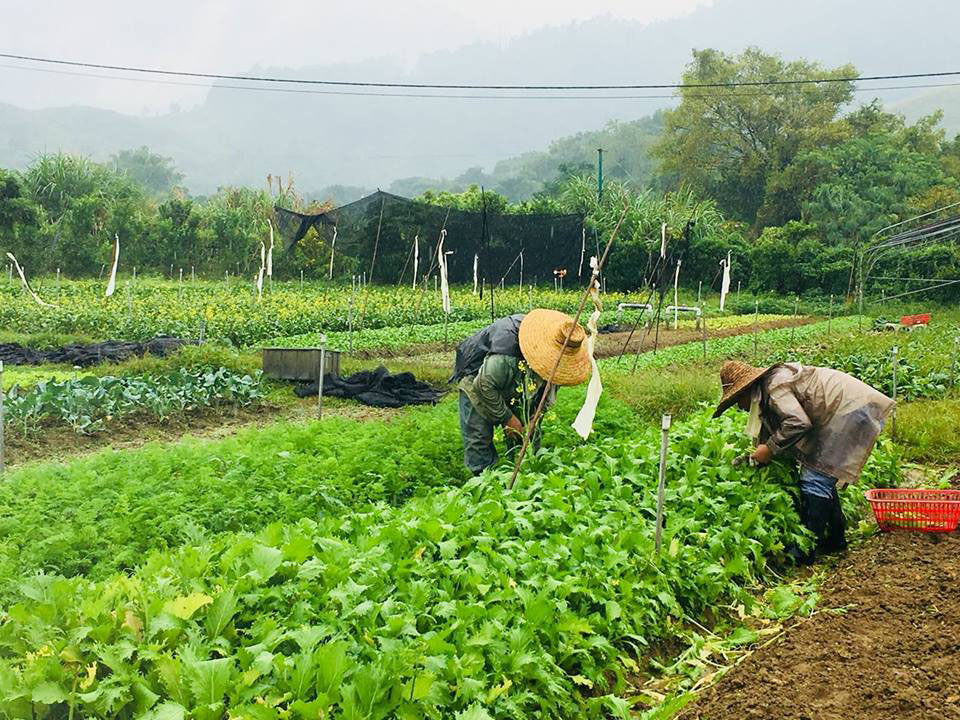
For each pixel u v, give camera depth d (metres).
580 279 46.19
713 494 8.68
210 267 47.25
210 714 4.32
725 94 79.31
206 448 9.44
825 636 6.35
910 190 66.88
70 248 44.03
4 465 11.46
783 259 51.53
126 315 26.19
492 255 43.34
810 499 8.60
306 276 46.75
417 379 19.31
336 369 18.02
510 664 5.29
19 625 4.75
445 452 10.14
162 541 7.11
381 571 5.73
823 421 8.58
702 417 10.64
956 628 6.31
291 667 4.66
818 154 72.06
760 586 7.98
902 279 47.59
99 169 52.06
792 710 5.27
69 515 7.56
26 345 23.12
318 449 9.87
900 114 84.25
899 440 12.87
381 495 8.79
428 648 5.02
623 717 5.42
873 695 5.40
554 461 9.12
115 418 14.45
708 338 31.19
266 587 5.41
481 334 9.52
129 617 4.84
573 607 6.28
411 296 35.34
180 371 15.75
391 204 41.34
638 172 142.38
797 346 26.69
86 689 4.39
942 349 22.22
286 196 54.50
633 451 9.22
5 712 4.26
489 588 5.89
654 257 47.62
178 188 70.44
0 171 41.88
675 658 6.59
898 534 8.58
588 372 8.99
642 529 7.53
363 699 4.55
